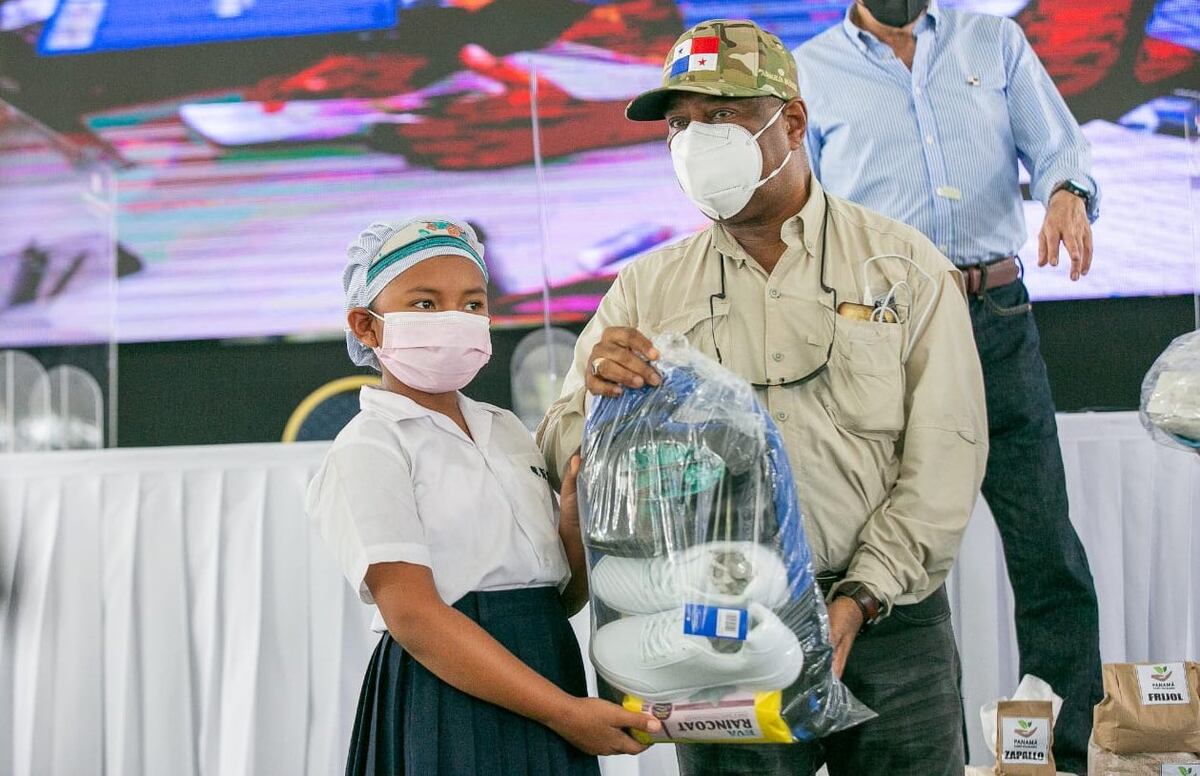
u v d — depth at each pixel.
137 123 3.98
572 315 3.81
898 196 2.97
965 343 1.69
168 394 3.97
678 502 1.36
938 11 2.99
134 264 3.96
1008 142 2.97
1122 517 2.56
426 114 3.89
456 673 1.39
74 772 2.42
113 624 2.45
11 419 3.25
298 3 3.92
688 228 3.79
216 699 2.45
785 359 1.68
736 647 1.30
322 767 2.44
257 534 2.47
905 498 1.61
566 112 3.82
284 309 3.95
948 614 1.73
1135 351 3.52
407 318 1.52
